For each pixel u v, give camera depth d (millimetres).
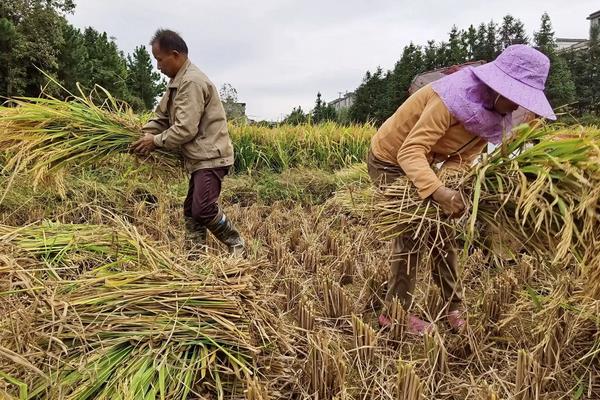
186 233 3836
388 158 2846
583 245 2033
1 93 19109
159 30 3412
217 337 2072
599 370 2465
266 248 4551
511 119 2557
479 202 2316
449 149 2648
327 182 6777
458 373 2535
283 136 7988
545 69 2344
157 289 2141
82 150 3426
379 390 2248
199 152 3479
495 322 2961
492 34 48281
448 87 2473
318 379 2229
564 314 2553
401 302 2879
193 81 3340
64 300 2014
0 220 4383
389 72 41781
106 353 1924
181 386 1895
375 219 2584
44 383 1793
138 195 5609
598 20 66875
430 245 2705
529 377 2197
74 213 4910
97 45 26141
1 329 1857
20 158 3215
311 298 3391
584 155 2021
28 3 22641
